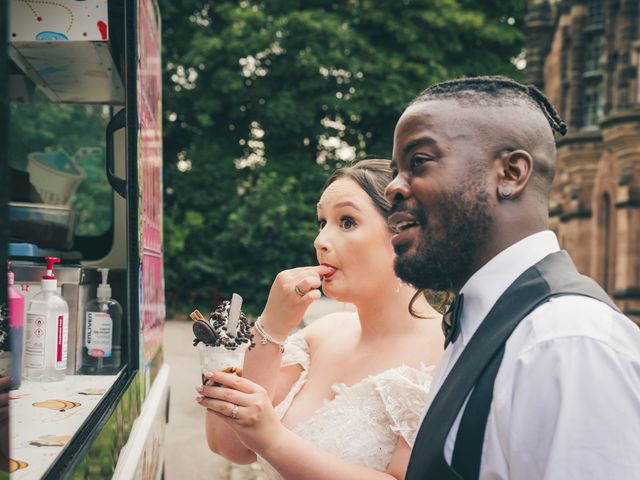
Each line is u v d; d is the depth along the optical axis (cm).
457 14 1789
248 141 1895
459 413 106
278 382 198
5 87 82
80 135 415
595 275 1577
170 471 490
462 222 111
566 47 1733
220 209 1742
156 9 291
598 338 94
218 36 1794
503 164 111
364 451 164
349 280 177
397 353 176
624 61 1462
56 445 124
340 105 1723
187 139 1881
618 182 1471
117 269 223
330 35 1717
